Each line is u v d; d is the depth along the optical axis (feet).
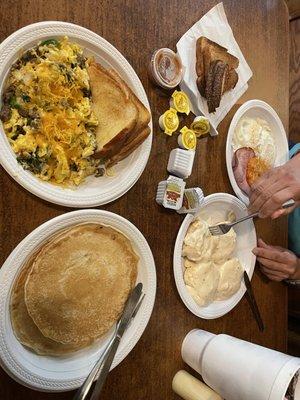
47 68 1.31
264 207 1.91
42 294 1.28
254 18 2.21
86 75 1.42
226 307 1.91
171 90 1.76
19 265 1.23
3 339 1.19
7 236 1.28
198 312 1.78
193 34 1.83
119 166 1.55
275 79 2.36
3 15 1.26
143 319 1.56
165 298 1.72
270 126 2.25
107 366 1.37
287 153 2.29
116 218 1.45
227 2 2.06
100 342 1.49
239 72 2.06
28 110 1.29
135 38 1.64
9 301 1.23
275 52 2.36
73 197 1.37
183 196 1.72
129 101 1.47
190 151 1.74
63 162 1.35
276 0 2.34
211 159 1.92
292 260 2.16
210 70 1.80
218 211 1.96
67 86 1.36
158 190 1.69
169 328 1.73
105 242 1.43
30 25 1.26
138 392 1.63
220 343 1.61
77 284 1.36
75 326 1.38
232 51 2.02
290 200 1.92
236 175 2.02
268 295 2.22
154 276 1.59
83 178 1.44
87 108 1.42
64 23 1.35
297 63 3.11
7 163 1.22
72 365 1.39
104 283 1.44
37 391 1.34
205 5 1.92
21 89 1.27
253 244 2.10
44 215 1.36
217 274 1.87
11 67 1.26
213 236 1.88
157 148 1.71
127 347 1.51
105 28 1.54
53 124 1.33
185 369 1.77
